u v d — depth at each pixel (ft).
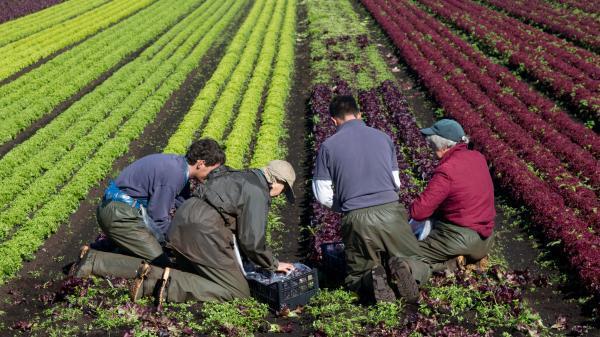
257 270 32.48
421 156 58.29
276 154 63.00
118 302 30.86
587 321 31.19
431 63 94.94
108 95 83.15
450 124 33.06
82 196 51.90
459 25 120.88
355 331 28.35
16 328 29.32
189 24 133.69
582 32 111.04
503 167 53.83
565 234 40.73
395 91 81.61
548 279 36.70
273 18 135.64
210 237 30.35
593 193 49.88
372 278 30.30
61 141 65.72
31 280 37.50
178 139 64.85
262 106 80.84
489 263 38.11
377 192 30.89
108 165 59.21
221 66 97.45
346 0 156.04
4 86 90.33
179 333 27.96
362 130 31.81
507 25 119.14
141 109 75.82
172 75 91.71
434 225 34.40
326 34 117.39
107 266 33.55
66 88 86.74
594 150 61.36
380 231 30.68
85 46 116.16
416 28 119.34
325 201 32.07
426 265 31.81
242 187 29.96
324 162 31.76
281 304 30.58
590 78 88.12
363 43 109.09
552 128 66.08
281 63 95.91
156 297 31.04
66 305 31.50
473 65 92.27
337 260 35.14
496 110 72.13
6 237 45.16
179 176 32.68
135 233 33.27
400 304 30.40
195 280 31.04
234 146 62.08
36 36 124.57
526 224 46.03
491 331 28.17
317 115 72.43
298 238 45.16
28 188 53.26
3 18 143.95
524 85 82.99
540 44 104.17
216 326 28.66
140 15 145.59
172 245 31.01
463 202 32.63
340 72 92.84
